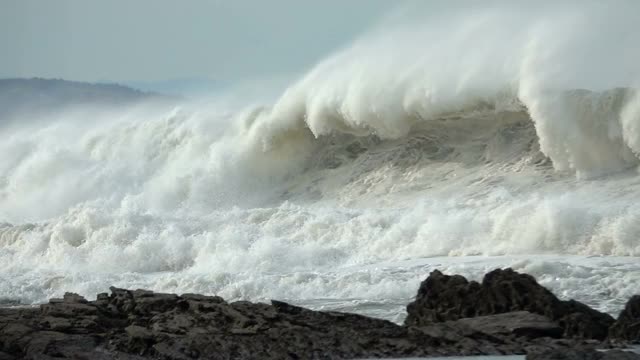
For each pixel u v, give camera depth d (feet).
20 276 293.84
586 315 165.07
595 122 342.03
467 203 319.88
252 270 282.97
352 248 296.51
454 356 152.05
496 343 157.58
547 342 157.38
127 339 161.58
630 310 163.63
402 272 245.65
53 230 356.79
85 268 324.19
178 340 157.69
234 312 169.48
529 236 272.31
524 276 173.68
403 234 291.99
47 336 165.68
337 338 159.02
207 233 325.42
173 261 315.78
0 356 157.28
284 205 357.41
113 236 341.41
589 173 341.41
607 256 255.09
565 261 247.70
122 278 278.87
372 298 225.97
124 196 485.97
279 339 158.71
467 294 175.73
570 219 269.23
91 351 159.94
